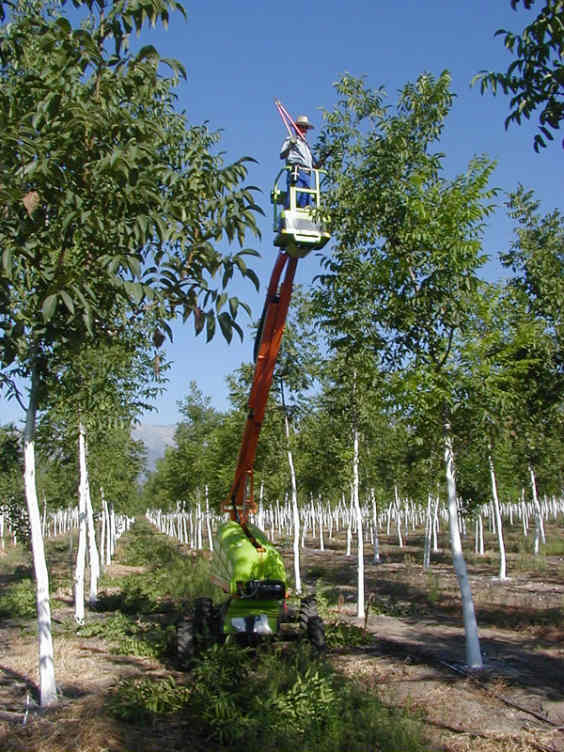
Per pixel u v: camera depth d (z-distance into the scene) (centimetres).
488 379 852
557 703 679
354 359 1039
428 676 805
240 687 713
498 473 2305
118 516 4544
